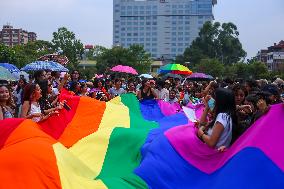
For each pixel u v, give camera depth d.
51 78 13.20
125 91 17.53
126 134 8.17
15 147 5.71
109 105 10.09
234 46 125.62
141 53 88.06
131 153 7.95
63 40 85.62
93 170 7.18
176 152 7.12
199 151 6.99
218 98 6.99
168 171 6.89
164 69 25.72
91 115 9.51
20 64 51.62
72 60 85.19
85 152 7.89
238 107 8.20
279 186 5.83
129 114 10.09
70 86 14.41
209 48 125.38
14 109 8.69
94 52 116.94
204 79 28.97
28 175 5.39
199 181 6.68
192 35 199.50
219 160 6.75
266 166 6.02
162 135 7.51
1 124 6.23
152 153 7.21
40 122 8.93
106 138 8.09
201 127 7.32
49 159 5.68
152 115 12.03
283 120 6.33
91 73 79.00
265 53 139.50
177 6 199.50
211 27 126.12
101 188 6.11
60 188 5.50
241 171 6.07
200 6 198.50
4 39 181.50
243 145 6.35
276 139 6.22
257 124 6.60
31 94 8.54
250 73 82.56
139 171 6.91
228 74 87.38
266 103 7.28
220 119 6.85
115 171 7.48
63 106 9.35
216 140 6.84
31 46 78.56
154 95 12.68
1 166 5.41
